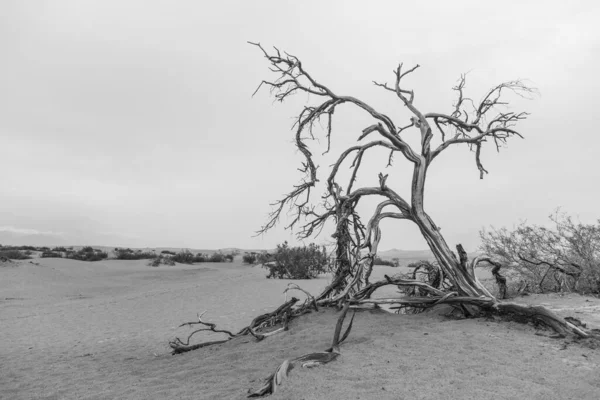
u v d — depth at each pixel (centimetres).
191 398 514
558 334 654
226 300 1730
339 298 912
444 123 940
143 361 816
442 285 983
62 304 1850
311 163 959
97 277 3039
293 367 542
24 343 1084
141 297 1959
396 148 861
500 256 1253
